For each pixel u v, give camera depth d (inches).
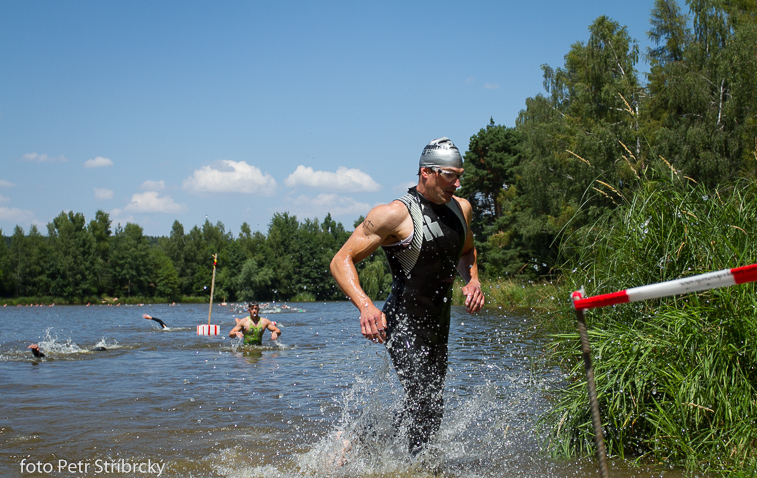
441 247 143.3
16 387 257.0
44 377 287.9
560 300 202.4
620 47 1184.8
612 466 142.0
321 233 3905.0
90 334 601.3
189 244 3531.0
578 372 167.3
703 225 166.1
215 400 224.8
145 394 238.5
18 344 483.8
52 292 3002.0
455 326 478.3
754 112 965.2
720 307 149.3
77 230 3122.5
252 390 247.4
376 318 136.5
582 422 157.6
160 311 1535.4
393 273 150.3
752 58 978.1
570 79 1540.4
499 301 803.4
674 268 164.9
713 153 954.7
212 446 159.9
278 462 146.3
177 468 141.4
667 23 1209.4
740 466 129.0
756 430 134.0
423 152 146.4
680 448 141.9
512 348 301.6
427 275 144.1
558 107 1567.4
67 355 390.3
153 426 182.2
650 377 148.9
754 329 142.2
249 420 190.1
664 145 962.1
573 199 1092.5
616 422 151.5
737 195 173.0
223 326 740.7
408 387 145.3
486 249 2070.6
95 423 186.4
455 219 147.6
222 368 321.1
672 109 1048.8
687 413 143.9
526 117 1787.6
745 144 933.8
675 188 177.8
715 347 144.3
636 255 173.3
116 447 158.4
